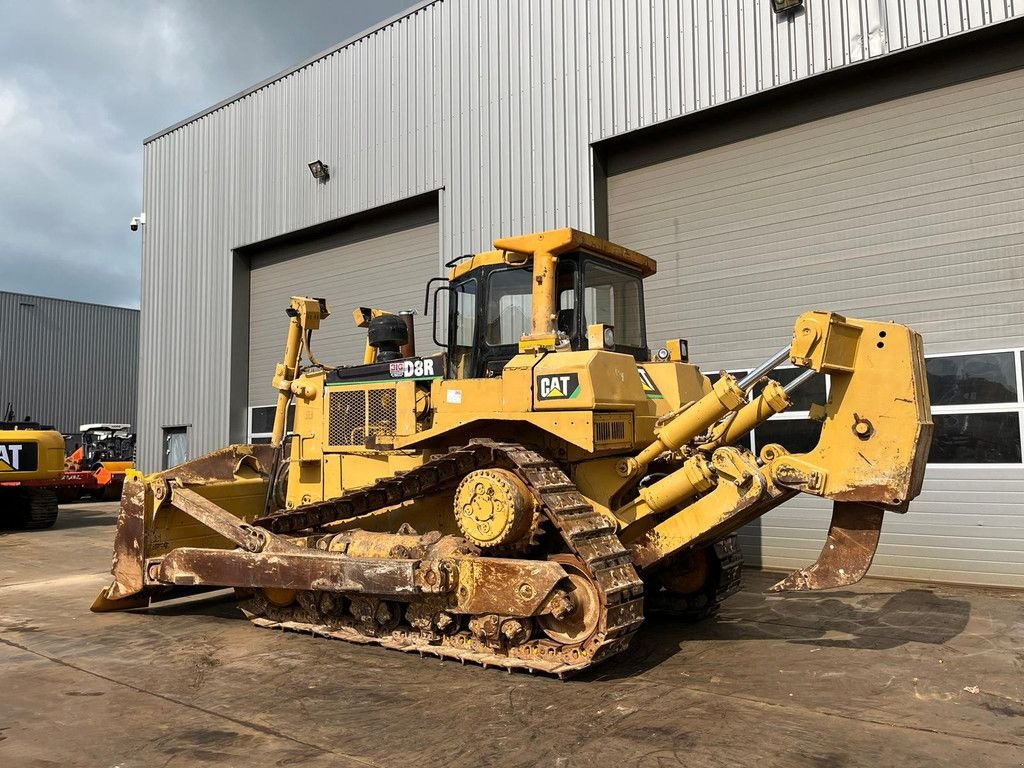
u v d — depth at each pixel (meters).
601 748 3.77
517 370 5.40
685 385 6.19
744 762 3.59
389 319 6.76
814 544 8.74
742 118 9.45
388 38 12.55
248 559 6.04
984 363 7.91
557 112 10.50
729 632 6.11
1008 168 7.88
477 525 5.14
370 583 5.36
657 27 9.71
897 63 8.42
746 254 9.38
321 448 6.79
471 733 3.99
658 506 5.25
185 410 15.61
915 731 3.97
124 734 4.07
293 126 13.93
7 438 13.49
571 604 4.74
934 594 7.45
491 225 11.07
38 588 8.40
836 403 4.67
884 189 8.55
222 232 15.11
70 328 35.88
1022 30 7.77
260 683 4.89
